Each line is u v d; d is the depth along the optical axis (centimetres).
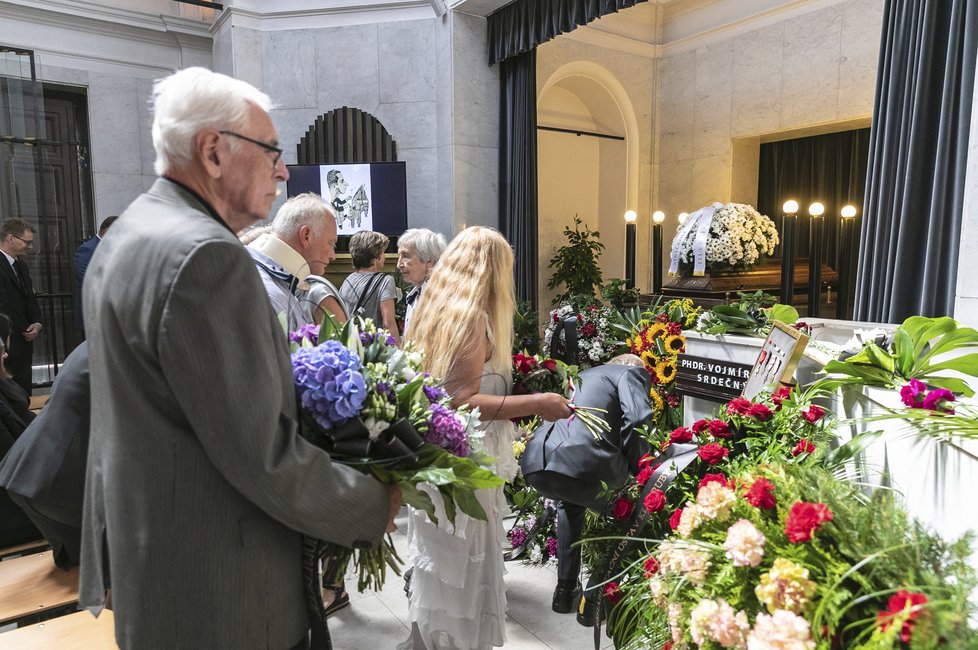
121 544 95
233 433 89
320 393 107
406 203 622
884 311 374
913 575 89
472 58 624
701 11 739
